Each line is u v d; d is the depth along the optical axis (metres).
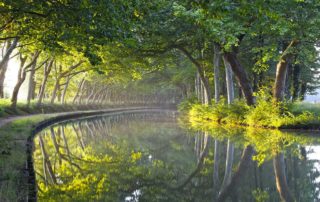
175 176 12.73
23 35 16.42
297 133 24.83
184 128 32.00
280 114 27.66
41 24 14.77
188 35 30.00
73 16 12.05
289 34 24.66
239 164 14.66
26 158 11.91
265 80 42.19
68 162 14.73
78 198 9.31
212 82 49.75
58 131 28.55
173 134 27.27
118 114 63.22
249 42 33.75
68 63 46.06
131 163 15.08
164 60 37.47
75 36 13.44
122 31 11.91
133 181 11.70
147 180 12.03
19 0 12.37
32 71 41.44
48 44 14.73
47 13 12.77
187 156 17.12
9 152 12.16
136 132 29.27
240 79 30.70
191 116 44.53
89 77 61.81
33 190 8.71
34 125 24.70
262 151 17.45
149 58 35.94
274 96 28.73
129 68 40.28
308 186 11.16
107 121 44.09
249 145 19.55
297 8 23.11
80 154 17.17
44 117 33.97
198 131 28.77
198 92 54.44
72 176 12.05
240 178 12.30
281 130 26.58
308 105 29.44
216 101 37.16
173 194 10.28
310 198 9.76
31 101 47.47
